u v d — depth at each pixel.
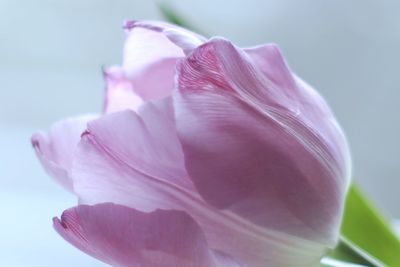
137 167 0.32
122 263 0.32
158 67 0.34
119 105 0.36
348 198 0.38
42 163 0.34
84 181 0.32
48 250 0.54
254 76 0.32
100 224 0.31
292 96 0.33
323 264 0.35
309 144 0.32
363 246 0.38
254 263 0.32
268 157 0.31
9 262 0.53
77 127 0.35
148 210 0.32
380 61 0.56
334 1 0.55
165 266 0.31
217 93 0.31
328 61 0.56
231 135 0.31
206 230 0.32
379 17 0.55
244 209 0.31
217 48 0.31
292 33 0.56
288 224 0.32
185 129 0.31
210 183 0.31
